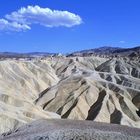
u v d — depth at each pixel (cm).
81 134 2795
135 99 10312
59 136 2839
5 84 10119
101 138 2697
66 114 9206
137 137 2755
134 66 16475
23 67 12756
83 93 10025
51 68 15600
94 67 18025
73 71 15850
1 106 6344
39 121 3797
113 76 13075
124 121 8588
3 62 11788
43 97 10138
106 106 9381
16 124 5447
